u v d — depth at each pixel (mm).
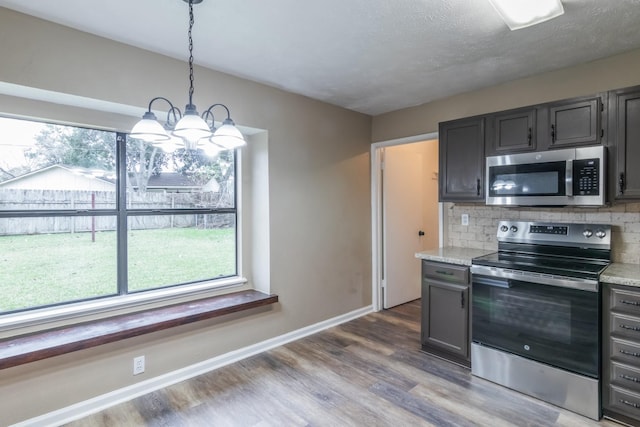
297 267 3344
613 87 2490
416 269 4695
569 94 2684
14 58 1893
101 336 2143
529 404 2252
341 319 3775
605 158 2215
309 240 3447
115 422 2111
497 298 2482
